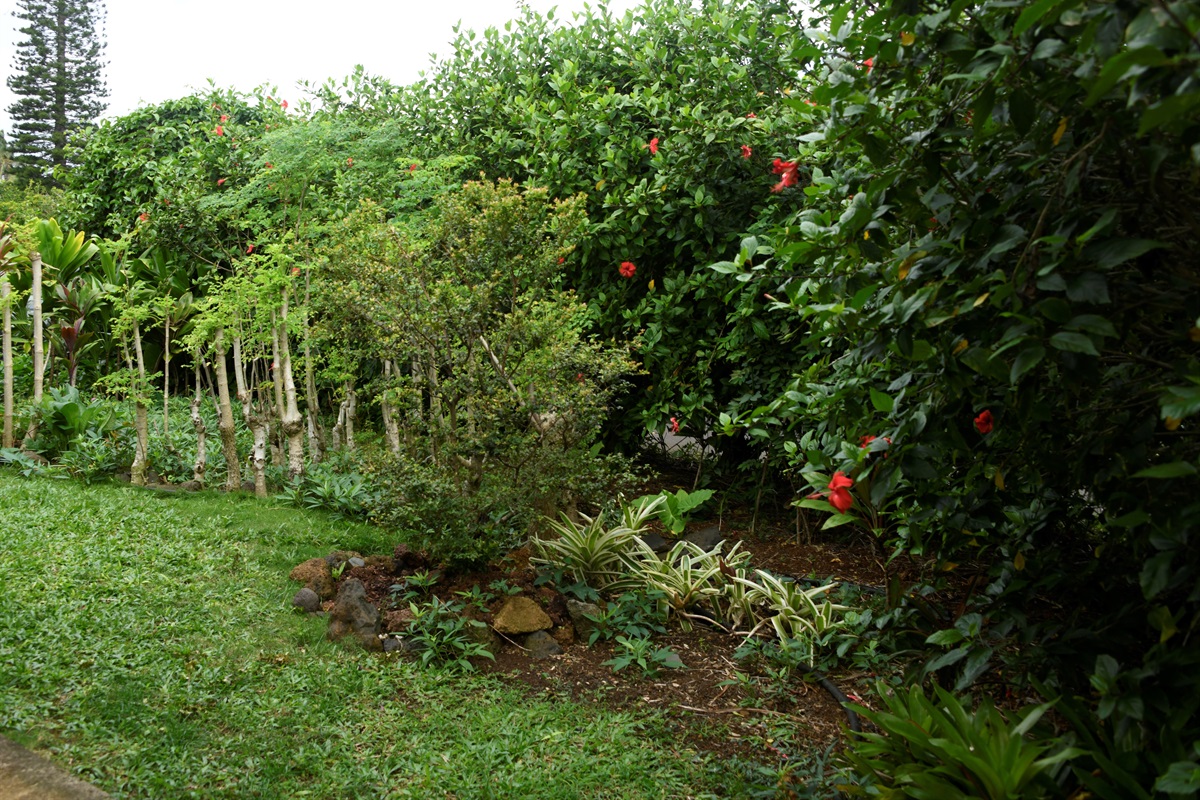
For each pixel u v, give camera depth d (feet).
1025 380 6.66
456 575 14.49
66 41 125.39
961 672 8.88
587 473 15.05
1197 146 4.97
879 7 7.73
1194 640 7.03
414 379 16.57
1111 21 5.13
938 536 9.56
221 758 9.15
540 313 15.87
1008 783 6.88
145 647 11.27
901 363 8.54
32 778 8.21
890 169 7.48
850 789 8.36
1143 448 6.90
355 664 11.69
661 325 20.44
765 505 21.59
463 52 25.61
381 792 8.90
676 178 19.47
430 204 23.93
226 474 20.89
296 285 22.15
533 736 10.27
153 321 26.21
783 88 19.67
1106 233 6.21
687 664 13.05
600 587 15.30
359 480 19.36
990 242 6.85
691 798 9.26
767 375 19.34
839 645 12.57
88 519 15.67
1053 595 8.75
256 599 13.37
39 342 21.86
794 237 8.89
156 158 31.71
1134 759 6.67
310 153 21.18
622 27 23.16
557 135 21.44
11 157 114.93
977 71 6.25
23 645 10.70
